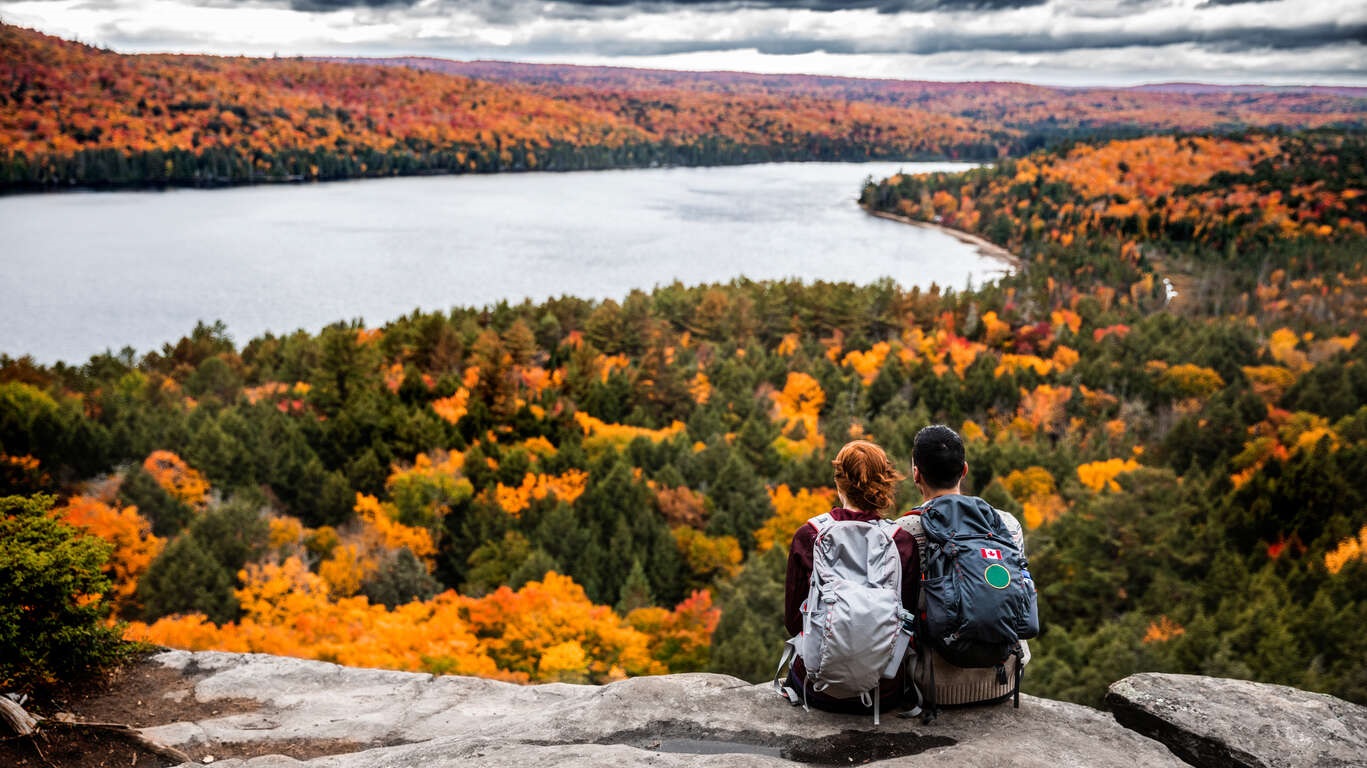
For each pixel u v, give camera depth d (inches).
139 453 2490.2
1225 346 4896.7
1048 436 3981.3
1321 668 1338.6
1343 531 2102.6
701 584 2167.8
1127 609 1908.2
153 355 4416.8
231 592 1643.7
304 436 2829.7
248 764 203.6
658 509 2351.1
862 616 158.9
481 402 3284.9
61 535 288.5
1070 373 4517.7
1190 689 212.2
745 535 2289.6
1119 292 7755.9
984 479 2901.1
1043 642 1416.1
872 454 170.4
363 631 1365.7
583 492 2385.6
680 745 182.5
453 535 2397.9
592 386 3806.6
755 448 3021.7
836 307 5856.3
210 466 2401.6
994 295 6240.2
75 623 280.4
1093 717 193.6
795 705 193.5
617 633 1353.3
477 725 251.6
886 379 4065.0
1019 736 177.3
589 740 187.6
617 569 2039.9
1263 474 2518.5
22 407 2502.5
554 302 5861.2
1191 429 3393.2
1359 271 7785.4
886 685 182.1
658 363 3897.6
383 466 2748.5
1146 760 174.9
